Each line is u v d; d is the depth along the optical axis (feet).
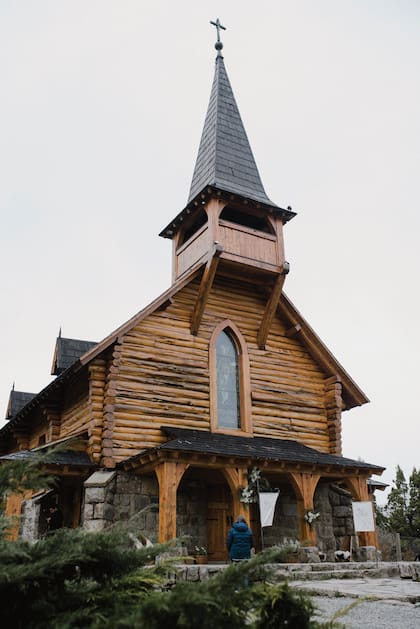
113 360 55.93
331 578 43.27
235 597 9.77
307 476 55.62
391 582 40.55
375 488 74.95
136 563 12.85
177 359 60.70
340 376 69.77
